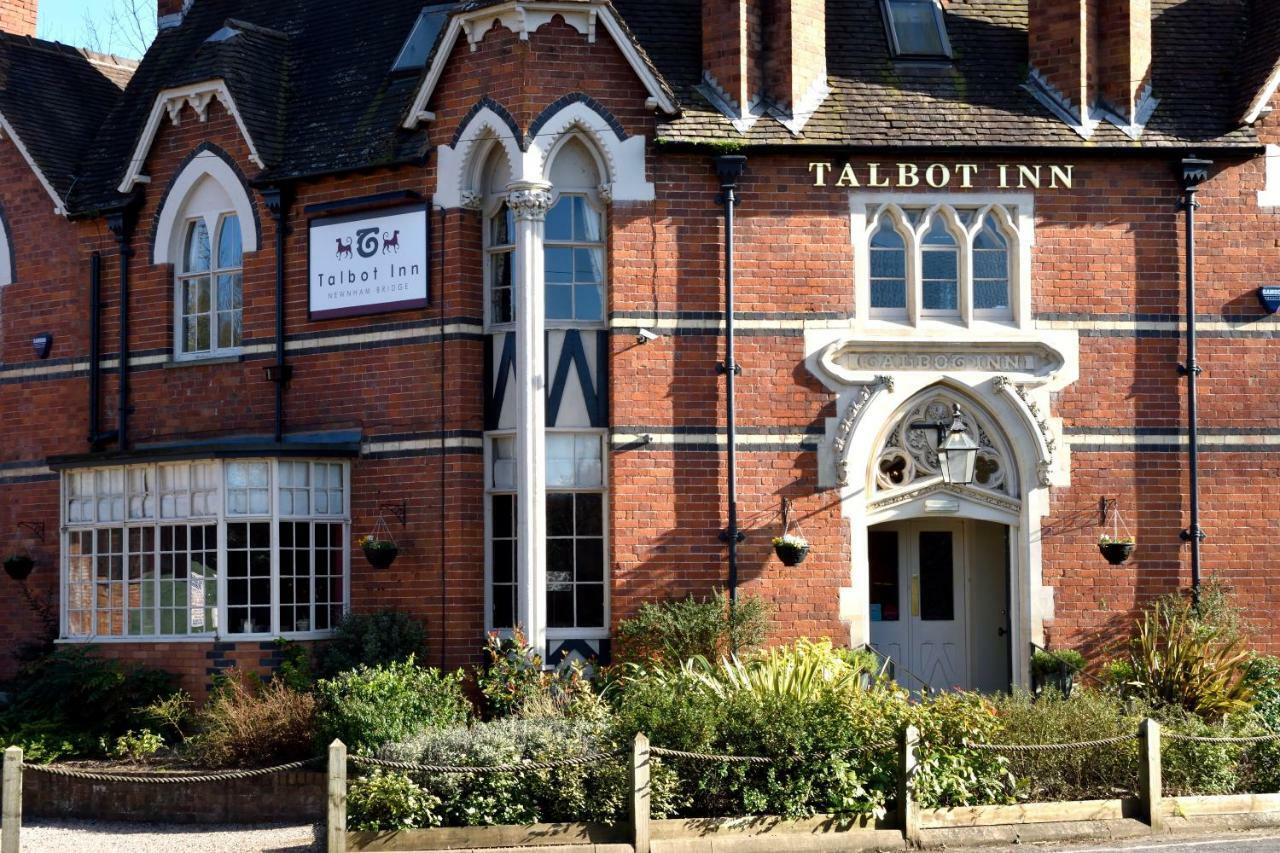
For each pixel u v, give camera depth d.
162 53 24.50
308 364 20.72
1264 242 20.02
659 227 19.34
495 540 19.70
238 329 21.58
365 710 16.41
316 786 16.41
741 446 19.25
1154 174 19.92
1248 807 15.72
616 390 19.14
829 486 19.33
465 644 19.33
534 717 16.34
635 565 19.02
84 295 22.58
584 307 19.67
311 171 20.58
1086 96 19.81
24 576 22.66
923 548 20.53
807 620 19.17
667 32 20.22
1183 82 20.31
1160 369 19.80
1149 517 19.66
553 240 19.58
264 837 15.63
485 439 19.72
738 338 19.34
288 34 23.02
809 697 15.86
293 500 19.78
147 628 20.05
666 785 14.66
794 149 19.38
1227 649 18.22
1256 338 19.92
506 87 19.23
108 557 20.52
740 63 19.52
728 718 15.17
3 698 21.12
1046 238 19.77
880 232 19.83
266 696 17.70
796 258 19.48
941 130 19.58
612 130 19.33
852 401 19.44
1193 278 19.80
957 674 20.41
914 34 20.55
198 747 17.61
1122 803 15.38
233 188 21.39
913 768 14.84
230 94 21.12
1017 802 15.41
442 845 14.25
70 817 17.14
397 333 20.05
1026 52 20.58
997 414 19.66
